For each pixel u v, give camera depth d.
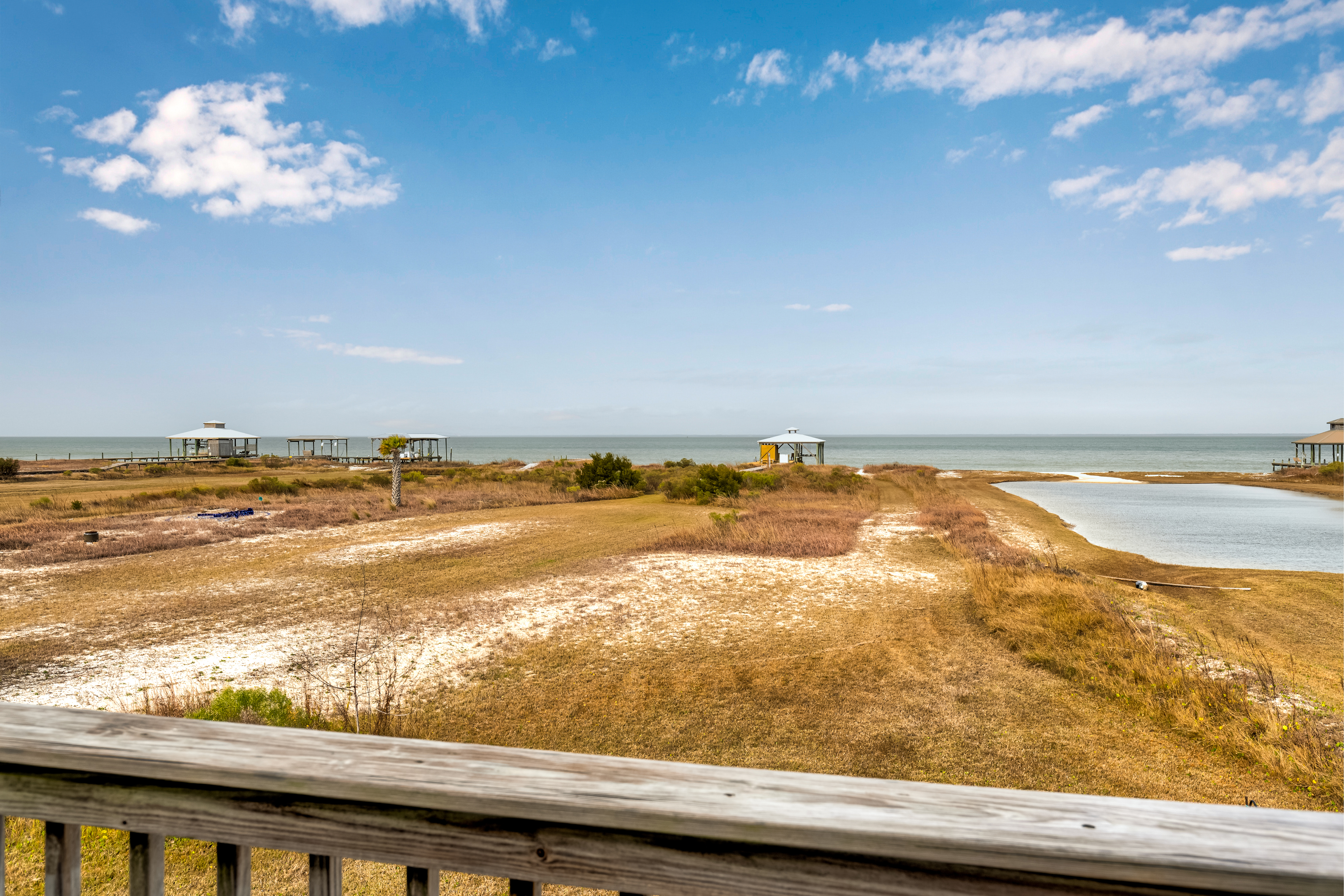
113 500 24.11
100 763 0.96
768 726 6.34
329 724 6.11
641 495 31.81
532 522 21.22
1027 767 5.57
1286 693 7.18
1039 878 0.79
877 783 0.89
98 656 8.27
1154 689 7.02
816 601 11.27
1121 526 24.06
